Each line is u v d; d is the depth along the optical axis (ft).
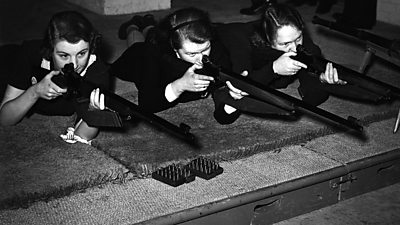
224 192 9.49
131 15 22.06
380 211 10.69
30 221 8.50
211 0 25.11
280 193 9.84
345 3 21.91
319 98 11.93
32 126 11.13
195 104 12.83
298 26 10.54
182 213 8.90
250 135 11.36
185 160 10.27
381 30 21.79
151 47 10.94
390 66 14.79
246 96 9.36
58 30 9.39
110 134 11.05
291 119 12.24
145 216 8.77
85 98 8.85
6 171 9.51
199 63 9.81
